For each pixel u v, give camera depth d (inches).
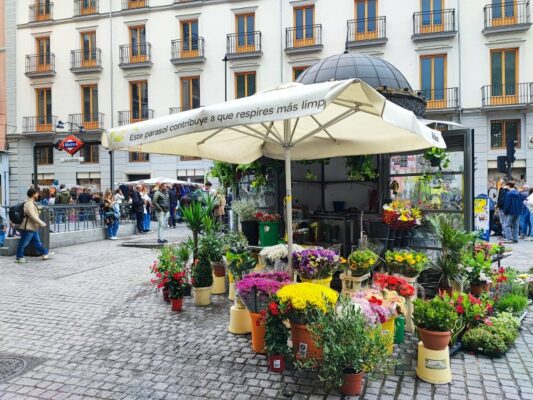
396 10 927.0
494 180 853.8
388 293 176.7
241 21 1037.8
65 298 261.6
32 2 1175.6
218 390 142.1
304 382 146.3
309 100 122.6
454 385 144.6
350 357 131.7
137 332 198.8
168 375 153.8
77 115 1143.0
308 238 269.0
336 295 152.0
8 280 314.2
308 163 284.7
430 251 240.2
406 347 176.6
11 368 161.2
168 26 1081.4
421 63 919.7
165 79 1084.5
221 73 1044.5
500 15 874.8
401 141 214.5
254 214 267.9
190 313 226.8
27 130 1173.7
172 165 1074.1
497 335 170.4
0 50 1197.1
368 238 234.4
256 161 277.6
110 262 391.9
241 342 184.4
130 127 168.2
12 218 387.5
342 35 961.5
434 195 241.0
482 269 221.6
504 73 878.4
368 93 125.4
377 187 281.3
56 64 1163.3
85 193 766.5
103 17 1125.1
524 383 145.9
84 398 138.3
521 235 554.6
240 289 169.6
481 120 880.9
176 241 541.6
